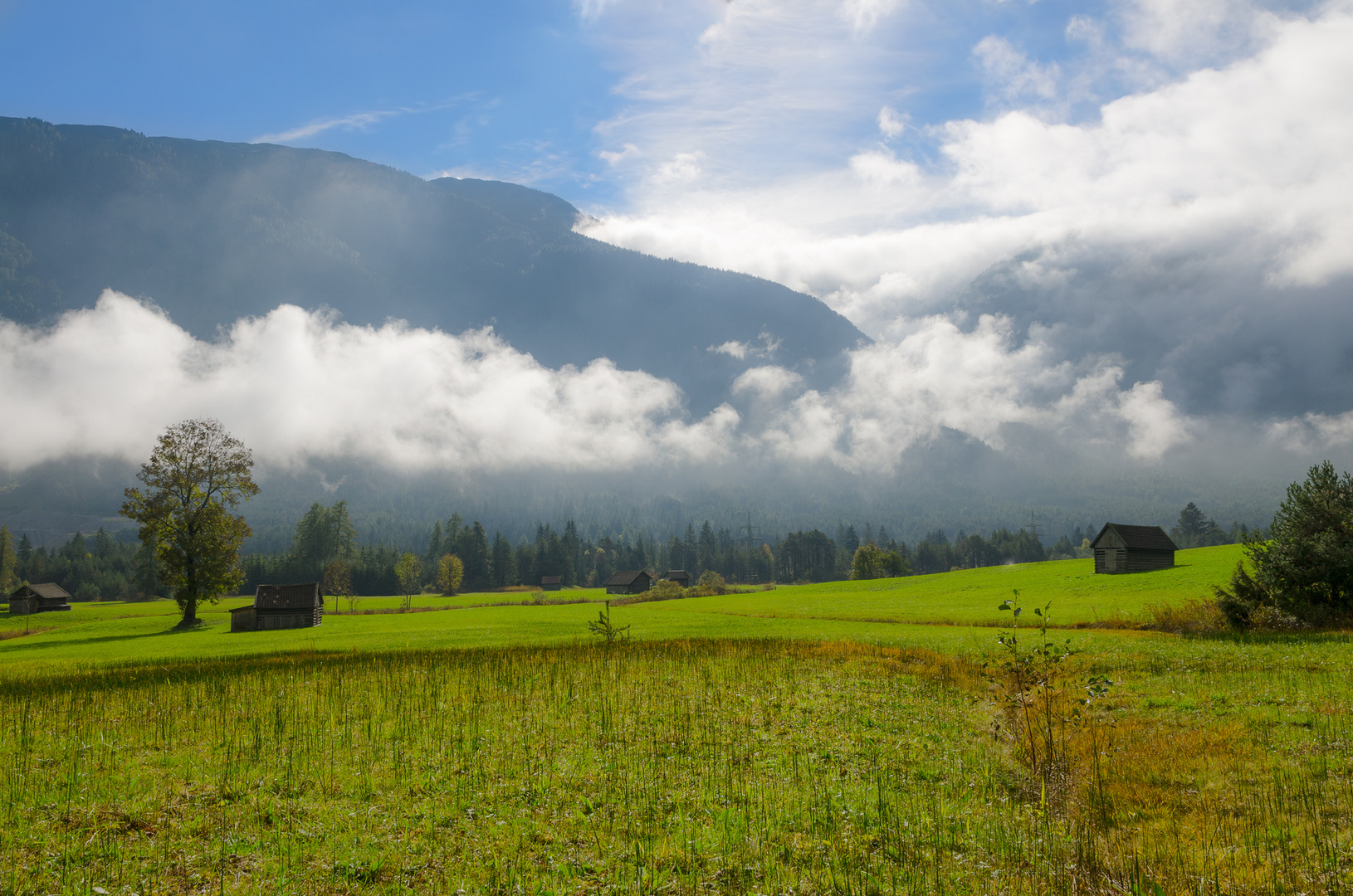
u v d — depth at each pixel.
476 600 151.00
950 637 46.03
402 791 15.93
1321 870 11.38
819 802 15.19
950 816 14.40
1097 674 27.88
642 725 21.72
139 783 16.45
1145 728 19.77
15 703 26.52
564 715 23.00
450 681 29.45
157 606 138.75
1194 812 13.96
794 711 23.62
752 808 14.88
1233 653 30.59
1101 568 89.94
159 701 26.38
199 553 84.69
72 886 11.32
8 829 13.69
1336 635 32.91
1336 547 36.22
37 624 100.50
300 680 30.69
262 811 14.73
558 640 51.44
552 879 11.78
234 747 19.42
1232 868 11.66
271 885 11.55
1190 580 72.69
